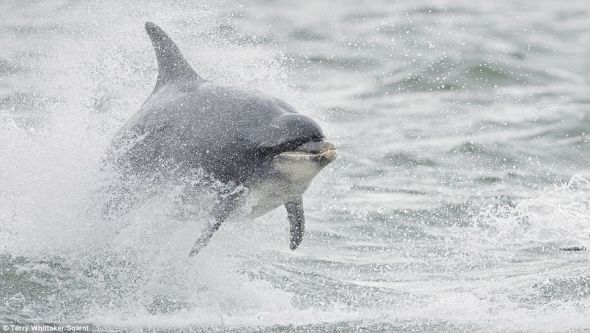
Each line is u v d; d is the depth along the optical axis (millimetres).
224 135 31844
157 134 33500
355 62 72188
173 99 34031
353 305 31844
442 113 60562
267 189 31453
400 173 49156
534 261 37188
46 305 30453
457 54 74062
